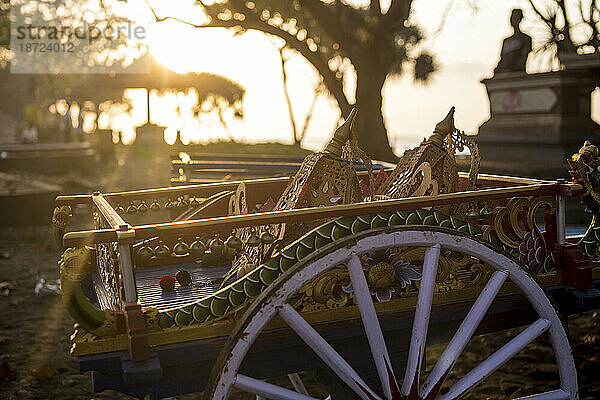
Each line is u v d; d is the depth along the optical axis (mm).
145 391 2523
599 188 3422
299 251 2639
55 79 32469
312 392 4621
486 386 4500
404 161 3562
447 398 2830
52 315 6348
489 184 4016
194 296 3242
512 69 12344
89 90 34719
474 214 3260
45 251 9422
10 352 5332
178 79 29109
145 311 2494
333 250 2576
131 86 28969
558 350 3016
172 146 27734
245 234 3635
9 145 22328
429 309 2750
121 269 2498
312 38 17031
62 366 5055
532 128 11422
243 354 2453
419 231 2705
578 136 10711
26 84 47938
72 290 2363
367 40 15617
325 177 3037
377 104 15961
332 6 15617
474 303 2969
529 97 11508
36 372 4816
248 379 2510
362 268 2795
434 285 2766
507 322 3213
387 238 2648
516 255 3182
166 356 2516
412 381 2719
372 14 15984
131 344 2383
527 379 4590
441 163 3367
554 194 3279
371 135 15898
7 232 11078
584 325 5742
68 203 3627
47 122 30703
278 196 4219
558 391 3037
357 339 2865
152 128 32125
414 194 3203
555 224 3332
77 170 19781
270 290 2498
